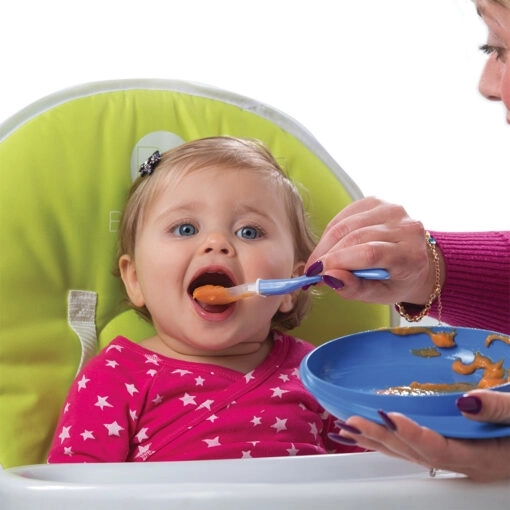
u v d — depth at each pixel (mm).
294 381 1237
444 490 787
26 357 1203
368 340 994
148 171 1271
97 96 1337
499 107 1784
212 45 1834
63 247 1258
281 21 1854
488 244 1284
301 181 1371
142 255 1231
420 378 972
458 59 1821
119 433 1133
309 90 1877
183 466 892
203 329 1189
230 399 1183
